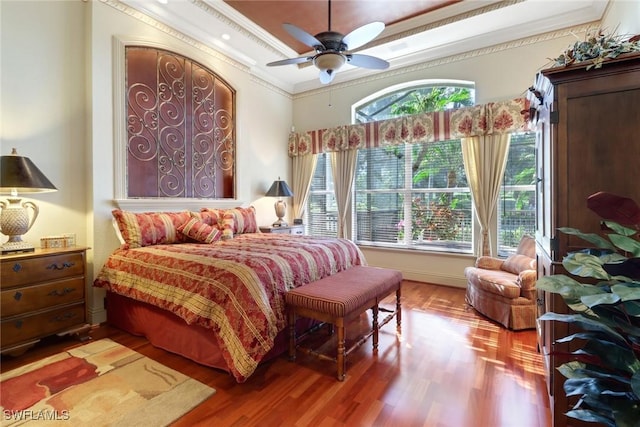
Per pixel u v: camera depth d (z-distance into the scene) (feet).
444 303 11.59
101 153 9.93
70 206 9.57
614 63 4.70
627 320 3.65
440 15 11.54
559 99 5.16
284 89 17.89
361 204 16.53
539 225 7.09
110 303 9.64
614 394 3.40
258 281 6.95
